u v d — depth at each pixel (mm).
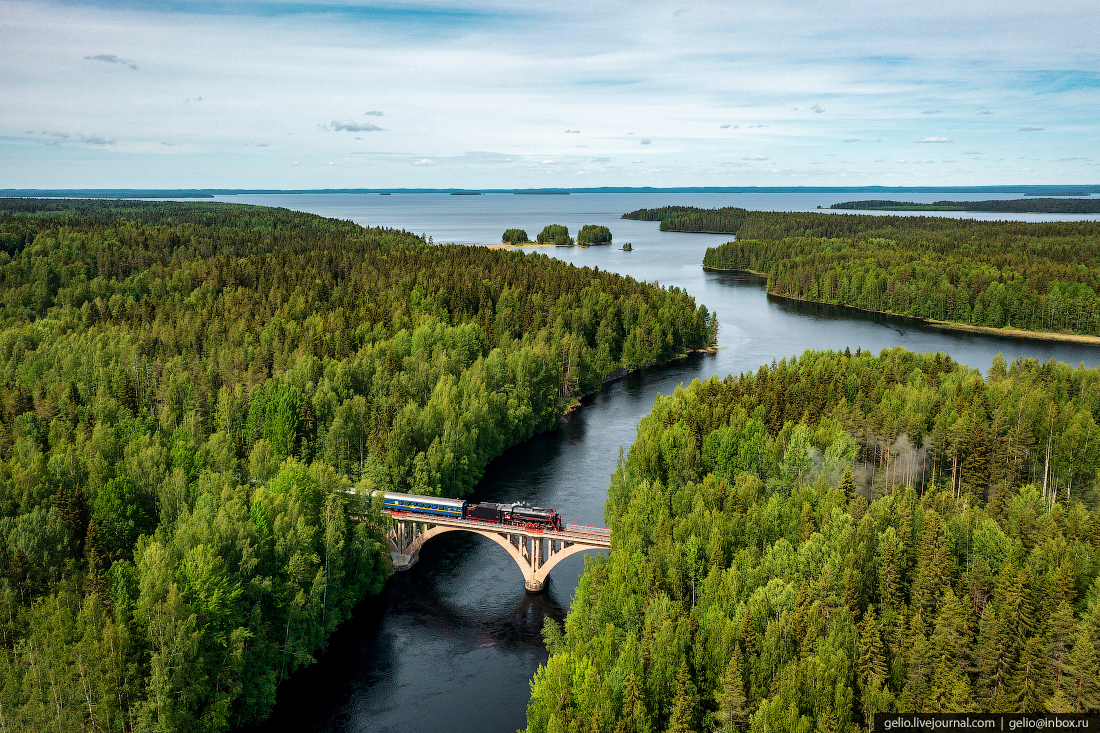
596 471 164375
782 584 90250
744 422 141250
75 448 124938
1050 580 89875
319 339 193250
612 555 101250
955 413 139750
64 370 169000
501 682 101188
